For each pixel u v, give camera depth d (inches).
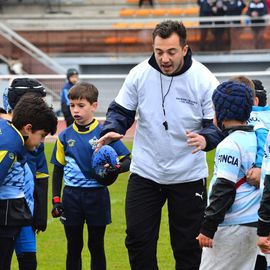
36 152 269.0
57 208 303.0
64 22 1302.9
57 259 363.3
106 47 1158.3
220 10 1130.7
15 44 1119.6
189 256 275.1
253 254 231.8
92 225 303.1
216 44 1116.5
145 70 269.0
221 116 231.9
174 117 267.7
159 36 257.9
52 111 249.1
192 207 272.4
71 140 303.7
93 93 304.7
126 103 272.5
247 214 229.3
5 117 279.9
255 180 227.8
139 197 273.0
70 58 1161.4
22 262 267.4
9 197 245.9
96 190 301.4
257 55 1110.4
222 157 227.1
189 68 265.9
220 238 231.3
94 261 306.3
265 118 270.8
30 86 279.1
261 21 1119.6
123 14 1330.0
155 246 275.6
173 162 270.1
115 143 298.0
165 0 1362.0
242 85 231.8
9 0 1405.0
